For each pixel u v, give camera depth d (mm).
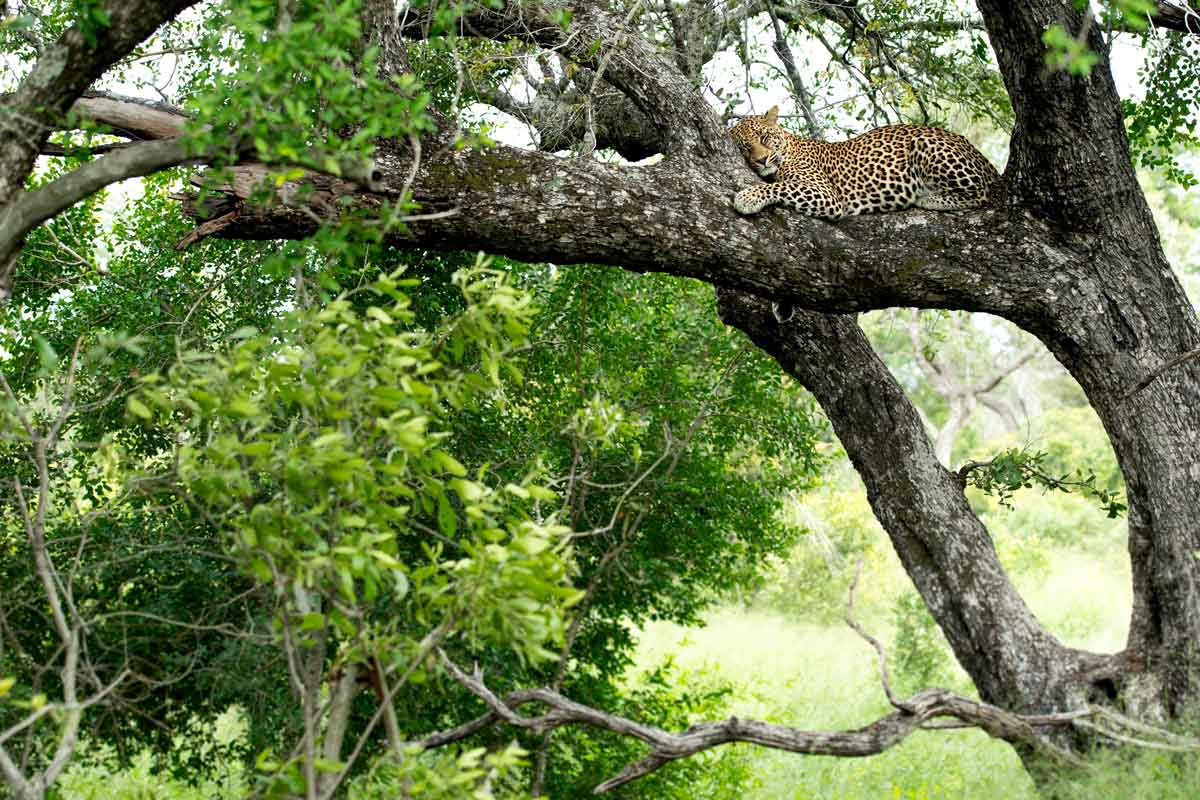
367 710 10805
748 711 16672
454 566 6125
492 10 11078
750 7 13750
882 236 9938
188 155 7066
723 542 13680
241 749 11148
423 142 9391
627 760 12141
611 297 12625
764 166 11734
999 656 10461
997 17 9219
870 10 14547
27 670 9148
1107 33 10070
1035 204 9930
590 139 11195
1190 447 9797
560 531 6078
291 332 6969
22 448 9633
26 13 9039
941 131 11398
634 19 12578
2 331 11625
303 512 5902
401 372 6090
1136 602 10070
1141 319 9906
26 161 7289
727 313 11875
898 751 14352
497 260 12578
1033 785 10453
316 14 6469
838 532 26438
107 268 12000
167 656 9734
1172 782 8570
